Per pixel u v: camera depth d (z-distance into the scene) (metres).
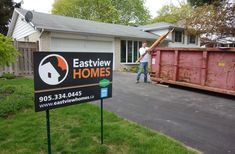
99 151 3.30
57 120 4.55
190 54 8.27
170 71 9.07
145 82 10.30
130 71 16.39
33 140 3.64
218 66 7.38
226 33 16.70
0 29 25.83
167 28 21.95
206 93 7.99
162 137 3.84
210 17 16.42
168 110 5.74
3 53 6.29
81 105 5.68
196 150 3.49
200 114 5.44
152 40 19.45
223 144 3.77
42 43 12.95
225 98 7.21
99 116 4.85
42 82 2.71
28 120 4.54
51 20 15.57
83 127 4.16
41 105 2.72
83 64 3.13
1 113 4.79
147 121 4.84
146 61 10.09
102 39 15.91
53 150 3.36
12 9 26.91
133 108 5.85
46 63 2.72
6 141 3.64
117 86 9.18
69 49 14.26
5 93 6.47
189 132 4.26
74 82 3.05
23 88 6.99
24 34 16.02
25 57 11.83
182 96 7.44
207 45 19.03
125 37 17.22
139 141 3.62
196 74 8.09
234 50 6.83
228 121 4.95
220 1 15.47
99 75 3.37
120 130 4.05
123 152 3.32
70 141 3.64
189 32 18.59
